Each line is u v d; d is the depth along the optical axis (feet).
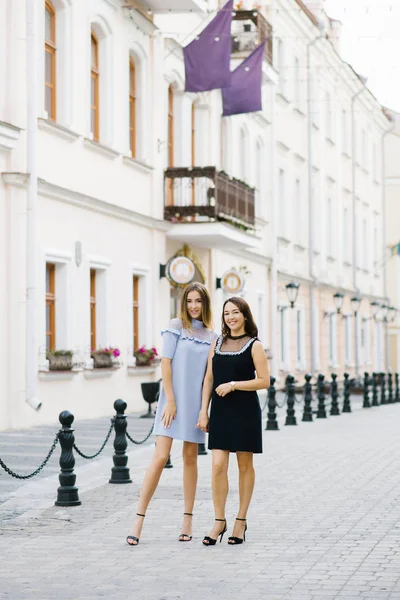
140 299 92.27
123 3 86.22
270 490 44.42
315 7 175.73
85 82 79.30
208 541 32.19
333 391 102.58
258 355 32.22
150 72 93.09
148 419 79.61
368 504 40.55
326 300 164.45
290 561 29.76
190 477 33.24
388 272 227.40
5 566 29.25
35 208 68.28
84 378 78.33
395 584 26.73
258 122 127.24
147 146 92.38
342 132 178.19
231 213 100.32
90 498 41.75
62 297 75.87
